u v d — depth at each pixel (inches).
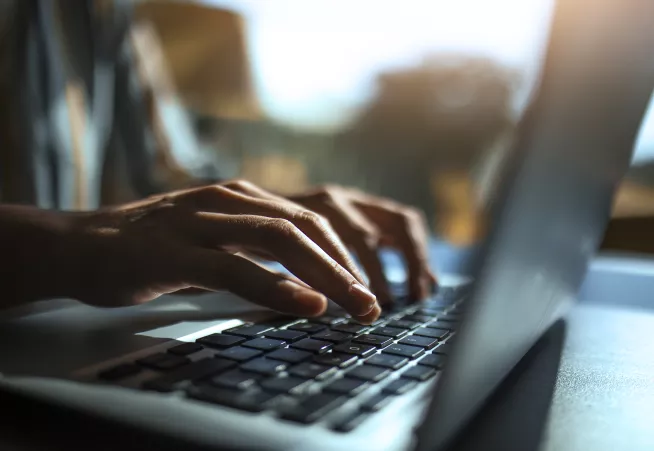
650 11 10.6
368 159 65.3
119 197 41.9
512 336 10.3
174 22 65.8
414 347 13.1
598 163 12.1
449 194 60.6
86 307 17.0
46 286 15.8
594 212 14.5
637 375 12.9
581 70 8.4
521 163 7.9
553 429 9.8
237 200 18.1
